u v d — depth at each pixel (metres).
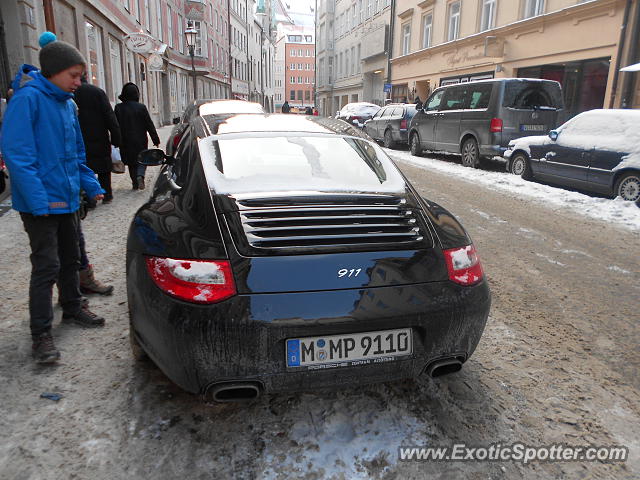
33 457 1.91
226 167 2.46
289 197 2.23
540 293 3.93
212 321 1.79
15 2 9.30
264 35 75.44
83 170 2.99
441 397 2.41
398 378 2.03
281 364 1.85
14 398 2.28
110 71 17.33
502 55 17.34
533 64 16.05
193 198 2.25
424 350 2.00
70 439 2.02
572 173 8.02
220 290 1.82
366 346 1.92
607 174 7.36
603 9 13.16
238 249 1.91
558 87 10.71
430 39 23.41
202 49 37.56
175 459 1.93
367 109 20.64
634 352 2.99
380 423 2.20
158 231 2.12
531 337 3.14
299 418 2.21
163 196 2.53
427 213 2.35
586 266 4.64
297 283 1.86
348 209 2.20
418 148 13.60
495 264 4.61
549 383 2.59
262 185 2.32
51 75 2.49
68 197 2.61
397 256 2.02
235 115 3.25
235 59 54.88
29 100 2.41
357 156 2.76
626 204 7.01
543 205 7.31
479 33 18.52
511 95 10.31
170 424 2.14
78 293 3.03
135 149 7.18
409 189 2.55
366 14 34.06
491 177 9.60
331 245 1.98
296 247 1.95
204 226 2.03
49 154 2.51
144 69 23.66
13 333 2.90
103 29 16.55
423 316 1.96
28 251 4.42
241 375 1.85
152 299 1.93
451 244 2.18
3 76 9.30
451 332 2.03
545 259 4.81
